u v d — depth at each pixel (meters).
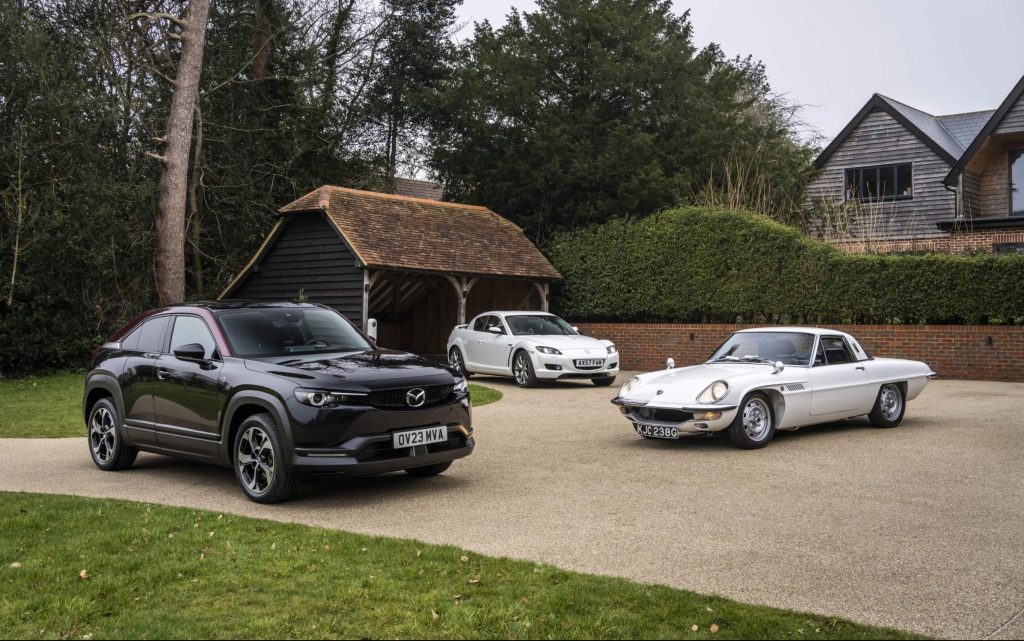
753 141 25.78
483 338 17.66
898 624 3.76
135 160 23.05
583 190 24.30
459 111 27.09
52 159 18.92
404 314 26.52
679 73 24.23
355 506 6.33
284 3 27.39
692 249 20.62
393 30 31.88
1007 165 23.22
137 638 3.57
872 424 10.38
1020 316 16.17
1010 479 7.07
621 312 22.14
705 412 8.53
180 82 20.12
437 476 7.48
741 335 10.35
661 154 23.88
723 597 4.07
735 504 6.21
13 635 3.65
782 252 19.09
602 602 3.99
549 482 7.15
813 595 4.15
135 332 8.20
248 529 5.46
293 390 6.31
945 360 16.91
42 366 18.36
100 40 20.97
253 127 26.11
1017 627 3.71
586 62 25.03
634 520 5.75
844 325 18.31
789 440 9.39
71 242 18.38
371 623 3.75
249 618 3.80
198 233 25.12
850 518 5.75
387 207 22.05
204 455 7.04
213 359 7.14
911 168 25.03
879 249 21.81
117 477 7.69
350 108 30.30
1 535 5.33
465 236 22.48
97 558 4.77
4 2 19.08
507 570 4.51
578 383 17.48
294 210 20.45
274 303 8.02
